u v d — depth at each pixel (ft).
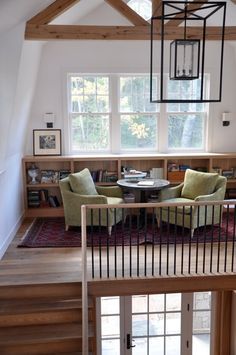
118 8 15.37
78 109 20.71
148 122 21.08
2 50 14.58
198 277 13.25
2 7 11.76
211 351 15.08
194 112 21.18
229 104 21.11
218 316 14.70
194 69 9.62
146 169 21.12
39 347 11.75
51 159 19.66
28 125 20.21
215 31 15.80
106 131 21.03
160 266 13.35
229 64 20.66
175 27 15.67
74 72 20.02
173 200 18.03
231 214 20.21
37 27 14.89
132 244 16.24
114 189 18.94
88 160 19.77
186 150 21.47
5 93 15.19
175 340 14.96
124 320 14.44
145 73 20.30
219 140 21.44
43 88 20.07
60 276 13.35
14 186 18.07
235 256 14.97
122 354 14.62
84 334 11.03
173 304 14.76
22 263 14.52
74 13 17.60
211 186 17.85
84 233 12.35
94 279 12.93
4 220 15.80
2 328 12.28
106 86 20.62
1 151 15.39
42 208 20.49
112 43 19.88
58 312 12.36
